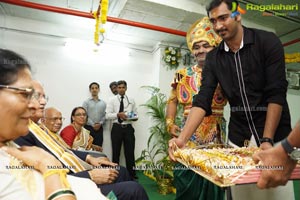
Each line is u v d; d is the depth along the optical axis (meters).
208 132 1.44
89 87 3.93
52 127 1.84
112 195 0.99
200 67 1.57
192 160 0.80
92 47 3.96
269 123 0.96
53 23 3.71
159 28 3.24
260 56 1.04
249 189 0.90
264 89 1.06
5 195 0.51
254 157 0.61
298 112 3.37
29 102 0.58
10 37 3.49
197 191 1.51
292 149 0.51
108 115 3.72
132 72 4.26
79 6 3.11
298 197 1.49
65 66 3.83
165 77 4.08
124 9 2.96
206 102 1.18
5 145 0.63
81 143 2.45
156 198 2.67
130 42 4.20
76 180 0.71
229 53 1.15
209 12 1.07
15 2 2.69
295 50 3.78
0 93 0.54
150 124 4.23
